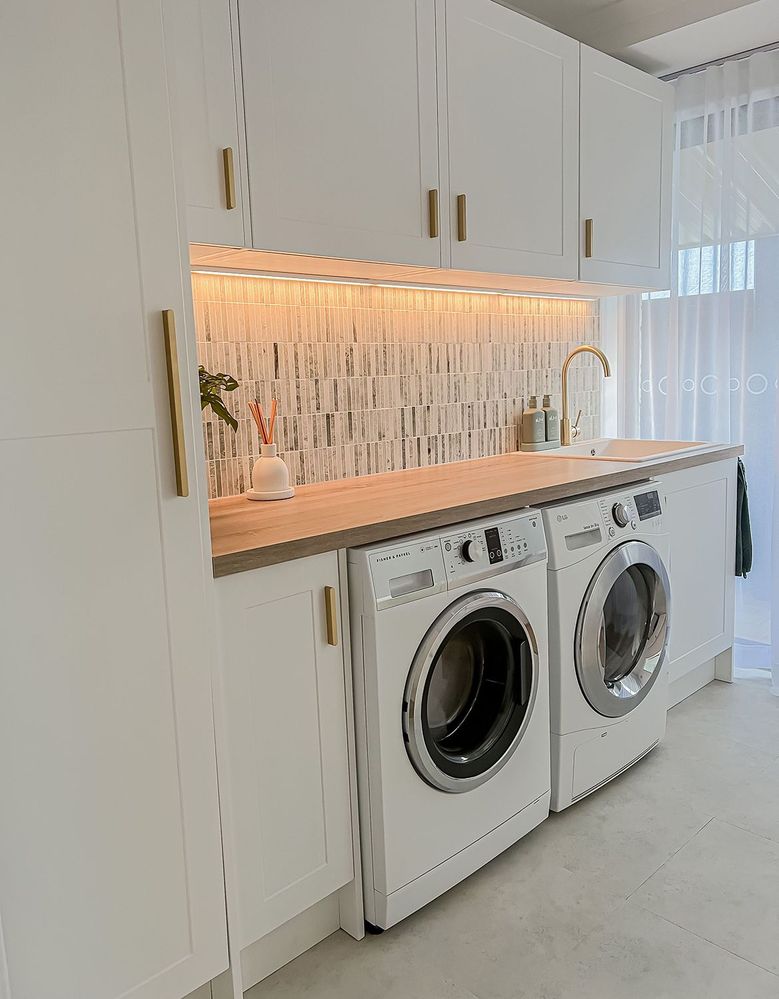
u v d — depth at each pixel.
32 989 1.27
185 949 1.46
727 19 2.72
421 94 2.10
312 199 1.87
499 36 2.32
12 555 1.19
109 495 1.28
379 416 2.61
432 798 1.84
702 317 3.20
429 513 1.85
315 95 1.85
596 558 2.25
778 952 1.70
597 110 2.71
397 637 1.72
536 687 2.05
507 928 1.81
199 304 2.12
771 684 3.17
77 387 1.23
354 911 1.79
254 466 2.17
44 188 1.17
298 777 1.65
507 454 3.11
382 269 2.19
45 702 1.24
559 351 3.33
